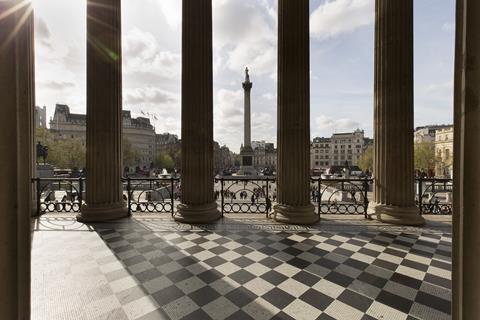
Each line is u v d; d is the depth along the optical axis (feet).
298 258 14.42
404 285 11.48
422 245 16.38
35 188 24.80
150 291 10.96
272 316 9.34
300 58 21.94
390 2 21.38
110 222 21.76
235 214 24.86
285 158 22.24
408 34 20.98
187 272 12.72
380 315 9.36
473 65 3.71
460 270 4.03
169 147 325.83
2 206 3.80
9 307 3.87
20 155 4.04
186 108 22.66
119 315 9.37
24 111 4.15
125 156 227.81
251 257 14.55
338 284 11.58
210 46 23.25
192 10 22.54
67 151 170.71
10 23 3.88
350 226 20.58
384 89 21.81
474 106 3.72
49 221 22.07
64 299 10.32
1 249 3.80
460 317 4.02
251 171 126.21
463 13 3.84
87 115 22.81
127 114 295.69
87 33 22.77
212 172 23.35
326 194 47.80
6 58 3.82
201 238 17.76
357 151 330.34
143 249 15.71
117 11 23.53
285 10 22.33
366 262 13.89
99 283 11.60
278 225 20.93
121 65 24.17
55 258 14.30
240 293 10.84
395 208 21.20
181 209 22.11
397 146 21.24
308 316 9.32
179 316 9.34
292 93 21.99
